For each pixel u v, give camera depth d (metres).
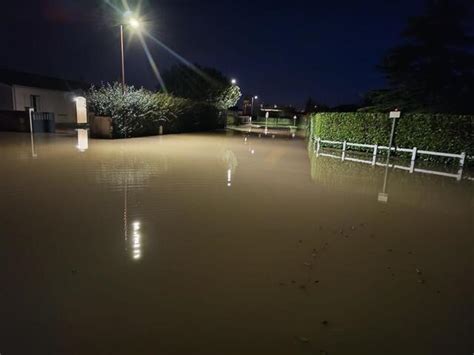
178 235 4.73
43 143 14.54
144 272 3.64
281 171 10.36
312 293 3.36
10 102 24.00
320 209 6.36
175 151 13.95
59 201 6.13
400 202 7.13
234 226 5.20
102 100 17.81
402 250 4.54
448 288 3.57
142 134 20.89
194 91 40.59
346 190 8.09
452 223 5.79
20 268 3.63
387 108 19.67
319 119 17.70
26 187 7.01
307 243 4.65
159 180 8.25
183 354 2.46
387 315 3.05
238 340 2.63
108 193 6.84
